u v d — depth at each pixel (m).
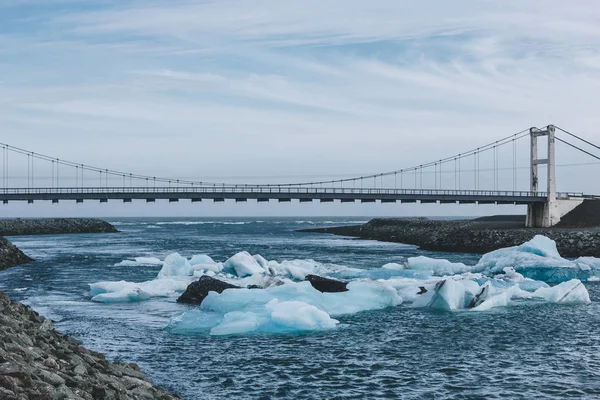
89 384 11.55
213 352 19.14
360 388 15.56
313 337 21.47
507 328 23.33
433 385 15.86
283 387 15.60
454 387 15.70
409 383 16.02
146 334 21.86
